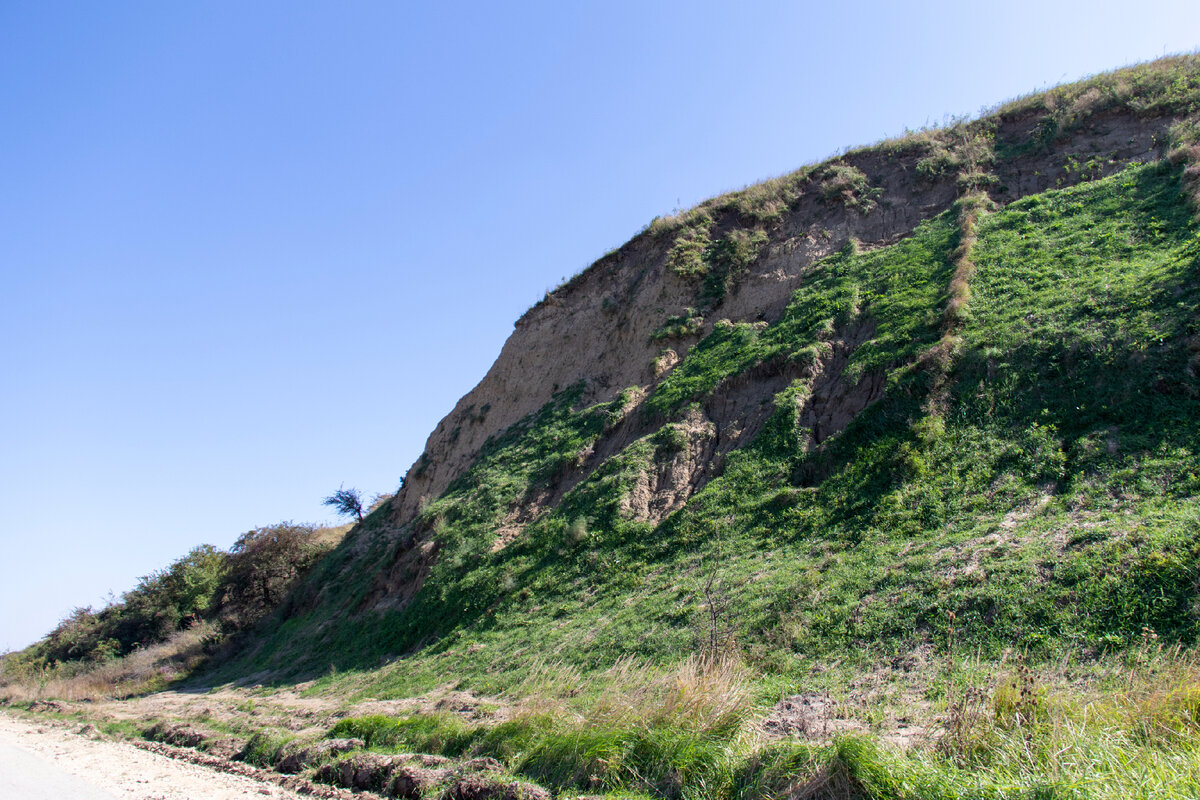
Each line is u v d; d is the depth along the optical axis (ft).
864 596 35.12
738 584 41.55
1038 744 18.63
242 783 31.17
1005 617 29.22
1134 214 58.54
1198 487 33.12
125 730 53.47
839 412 54.44
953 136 86.58
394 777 27.48
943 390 48.78
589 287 99.45
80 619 151.33
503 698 39.27
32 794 29.68
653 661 37.09
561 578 55.31
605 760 23.88
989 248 62.44
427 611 62.90
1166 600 26.55
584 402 81.87
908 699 26.32
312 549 116.98
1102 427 40.14
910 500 42.11
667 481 58.65
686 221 93.97
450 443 98.17
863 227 79.77
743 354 67.51
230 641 97.71
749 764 21.50
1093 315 47.62
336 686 58.03
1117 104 77.92
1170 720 18.86
